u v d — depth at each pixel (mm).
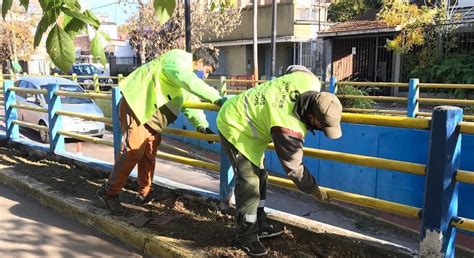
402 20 19062
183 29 19938
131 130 4273
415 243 5008
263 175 3756
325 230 3682
